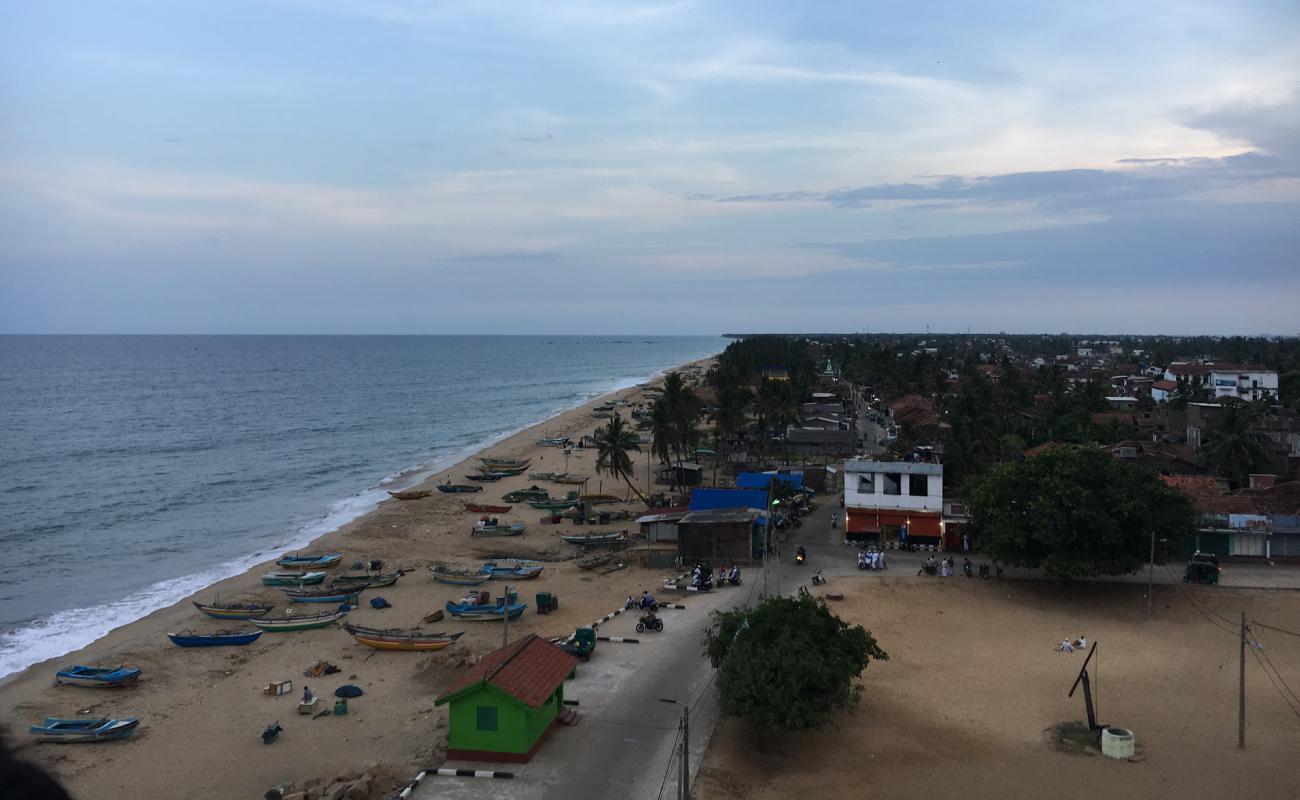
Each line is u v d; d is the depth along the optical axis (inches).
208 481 4648.1
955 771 1492.4
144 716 1782.7
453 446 6245.1
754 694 1494.8
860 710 1728.6
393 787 1417.3
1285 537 2672.2
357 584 2691.9
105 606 2578.7
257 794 1460.4
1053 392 6402.6
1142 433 5002.5
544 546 3233.3
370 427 7180.1
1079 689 1847.9
